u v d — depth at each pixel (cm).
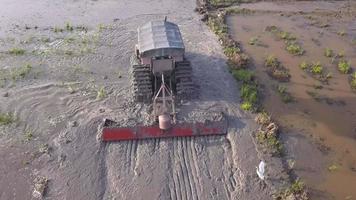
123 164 1402
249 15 2431
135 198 1283
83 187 1320
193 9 2497
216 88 1762
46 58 1983
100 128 1537
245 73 1842
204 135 1515
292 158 1441
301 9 2508
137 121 1559
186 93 1672
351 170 1403
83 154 1437
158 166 1392
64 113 1625
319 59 1998
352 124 1602
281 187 1326
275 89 1784
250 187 1322
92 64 1936
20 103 1680
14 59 1978
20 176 1362
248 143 1486
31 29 2266
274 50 2069
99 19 2370
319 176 1377
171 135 1493
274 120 1609
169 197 1289
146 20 2353
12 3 2569
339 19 2391
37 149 1462
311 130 1567
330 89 1794
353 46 2119
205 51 2031
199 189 1316
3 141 1498
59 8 2505
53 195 1296
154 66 1612
